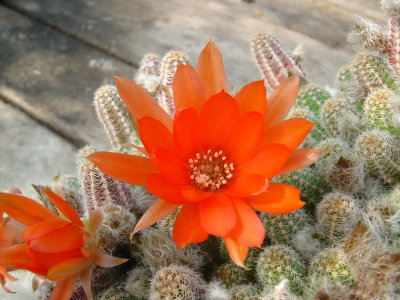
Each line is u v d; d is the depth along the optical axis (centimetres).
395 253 10
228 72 28
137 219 14
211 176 11
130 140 17
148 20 33
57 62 30
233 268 13
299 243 12
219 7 34
